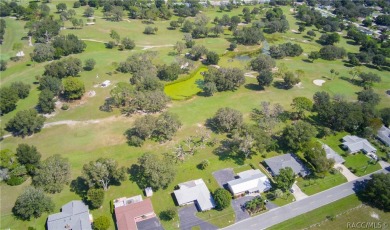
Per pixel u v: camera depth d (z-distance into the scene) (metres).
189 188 115.62
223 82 183.62
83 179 121.19
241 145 130.88
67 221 101.12
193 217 109.25
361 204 116.88
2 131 143.50
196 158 134.75
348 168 134.25
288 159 130.88
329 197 119.38
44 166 117.06
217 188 120.12
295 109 169.88
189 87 193.50
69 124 153.75
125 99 167.75
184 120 158.88
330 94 190.00
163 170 114.06
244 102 177.50
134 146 140.88
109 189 118.56
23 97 171.75
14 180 117.88
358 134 155.00
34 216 106.94
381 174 119.19
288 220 109.38
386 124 161.62
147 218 107.56
